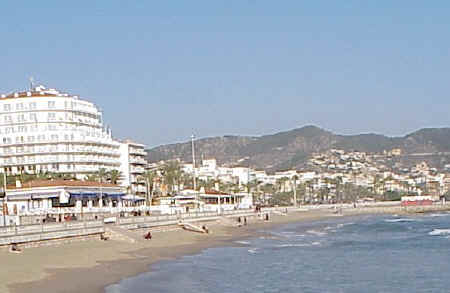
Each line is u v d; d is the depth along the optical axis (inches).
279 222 5753.0
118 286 1711.4
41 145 6594.5
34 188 4512.8
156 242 2984.7
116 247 2610.7
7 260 1984.5
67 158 6594.5
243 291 1717.5
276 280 1929.1
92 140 6791.3
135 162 7726.4
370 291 1758.1
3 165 6579.7
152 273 1999.3
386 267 2261.3
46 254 2185.0
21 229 2304.4
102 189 5073.8
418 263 2379.4
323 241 3469.5
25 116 6692.9
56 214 3828.7
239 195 7524.6
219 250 2851.9
